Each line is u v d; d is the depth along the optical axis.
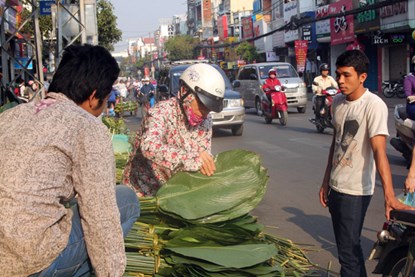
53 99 2.55
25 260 2.30
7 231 2.25
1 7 12.12
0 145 2.36
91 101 2.61
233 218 3.68
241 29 54.72
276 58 44.88
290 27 31.16
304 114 21.39
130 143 7.48
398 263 3.76
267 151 11.98
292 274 3.76
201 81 3.66
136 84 34.53
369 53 31.25
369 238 5.76
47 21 23.34
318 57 36.47
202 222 3.62
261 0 49.69
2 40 11.72
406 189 4.52
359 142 3.84
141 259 3.29
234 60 53.72
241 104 14.95
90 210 2.38
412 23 25.30
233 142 13.80
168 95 15.91
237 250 3.30
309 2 37.34
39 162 2.31
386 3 22.03
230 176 3.80
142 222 3.67
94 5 13.05
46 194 2.32
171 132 3.85
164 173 4.01
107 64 2.60
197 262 3.21
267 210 7.10
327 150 11.67
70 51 2.60
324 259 5.25
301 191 8.07
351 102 3.89
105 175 2.40
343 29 31.47
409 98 8.68
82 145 2.39
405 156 9.19
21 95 13.54
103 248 2.40
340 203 3.91
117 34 33.84
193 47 68.25
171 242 3.40
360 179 3.85
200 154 3.68
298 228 6.30
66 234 2.44
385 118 3.75
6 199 2.28
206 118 3.96
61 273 2.50
